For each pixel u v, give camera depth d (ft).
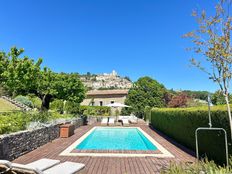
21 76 67.05
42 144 38.99
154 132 61.36
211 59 20.43
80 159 29.04
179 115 42.47
